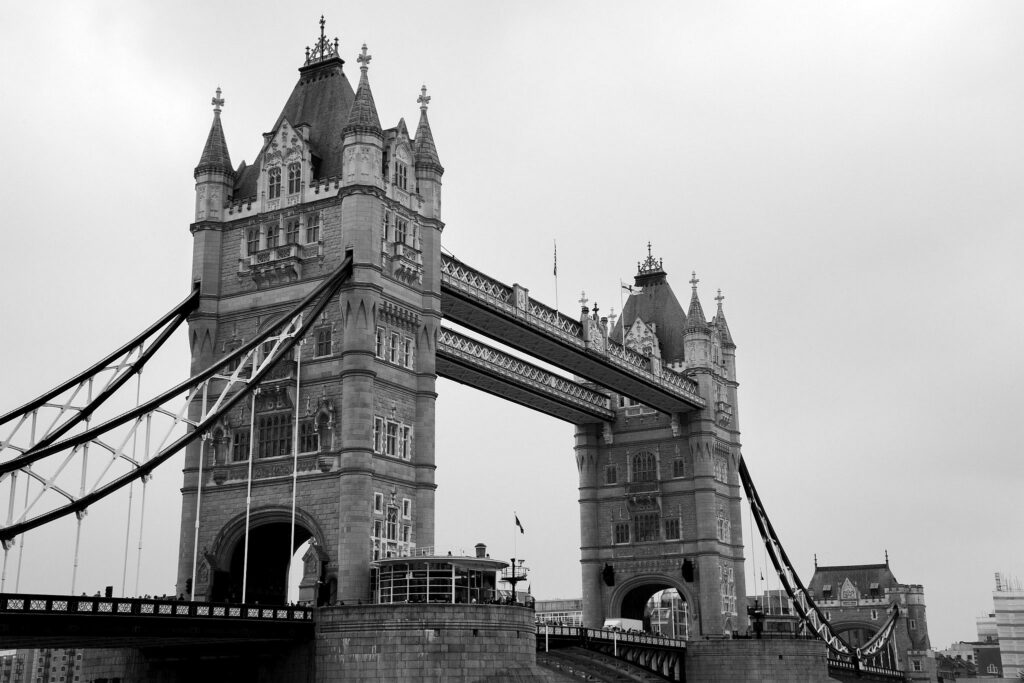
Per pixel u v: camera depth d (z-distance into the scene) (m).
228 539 79.75
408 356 82.94
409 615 69.81
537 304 102.94
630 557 129.50
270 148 85.81
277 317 81.69
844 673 149.50
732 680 118.75
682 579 126.00
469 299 92.44
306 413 79.12
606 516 131.88
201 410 80.44
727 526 131.38
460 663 69.44
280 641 71.69
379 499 77.31
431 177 87.12
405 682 68.88
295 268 81.25
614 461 133.12
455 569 74.38
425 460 81.81
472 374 107.81
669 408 128.00
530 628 74.62
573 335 107.31
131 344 79.62
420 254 85.25
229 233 85.81
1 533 60.94
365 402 76.88
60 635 54.34
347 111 86.50
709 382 129.62
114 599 56.84
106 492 66.19
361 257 78.75
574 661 99.56
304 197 83.06
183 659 76.69
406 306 82.75
